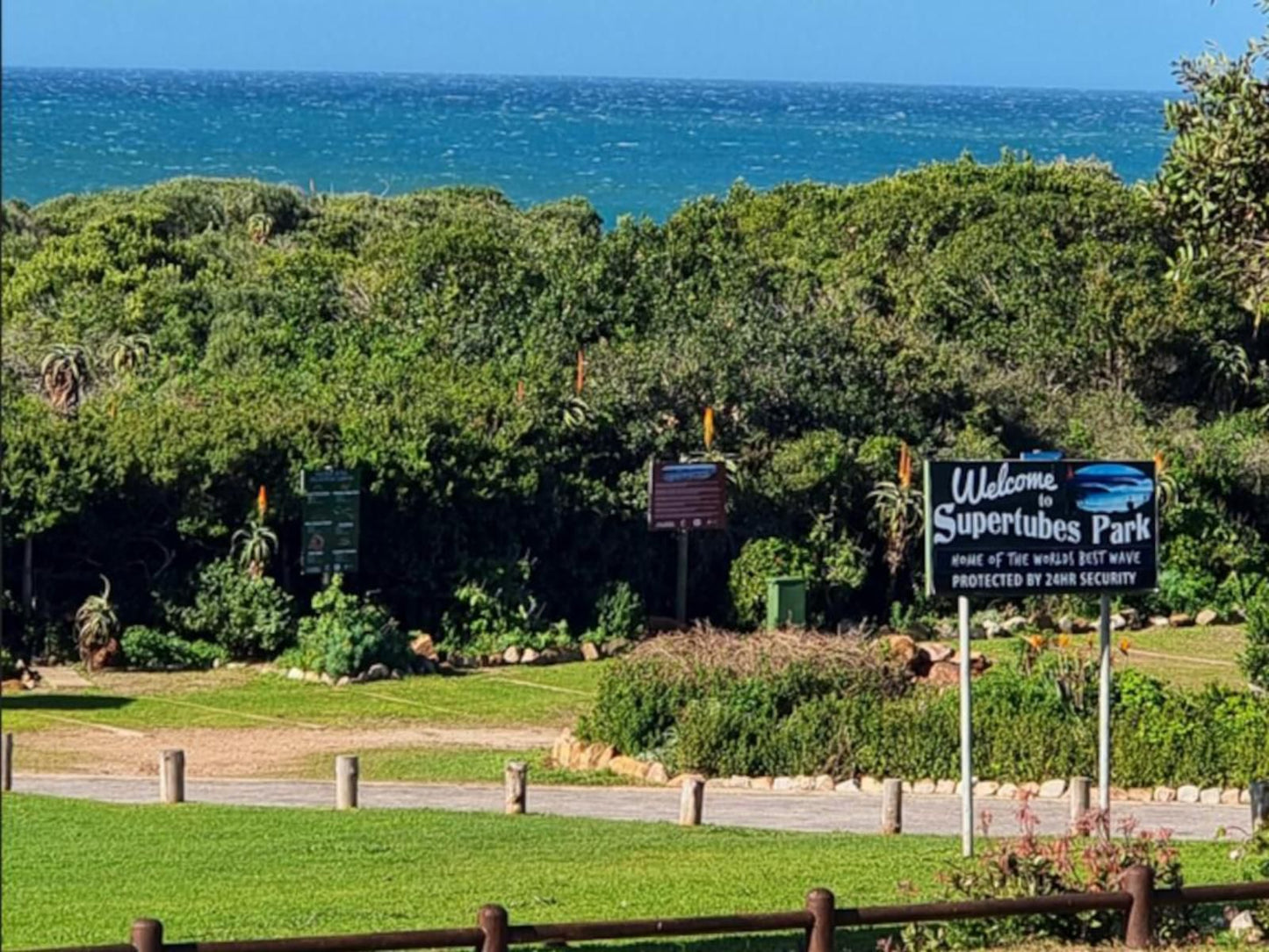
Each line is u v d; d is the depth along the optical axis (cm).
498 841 2166
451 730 3306
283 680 3819
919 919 1276
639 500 4450
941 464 1892
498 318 5181
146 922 1106
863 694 2895
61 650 3944
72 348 5009
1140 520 1938
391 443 4175
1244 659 3256
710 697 2881
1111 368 5812
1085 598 4522
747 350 4866
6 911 1712
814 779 2762
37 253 6253
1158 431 5309
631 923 1200
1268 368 6062
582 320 5150
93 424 4066
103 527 3997
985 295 5928
